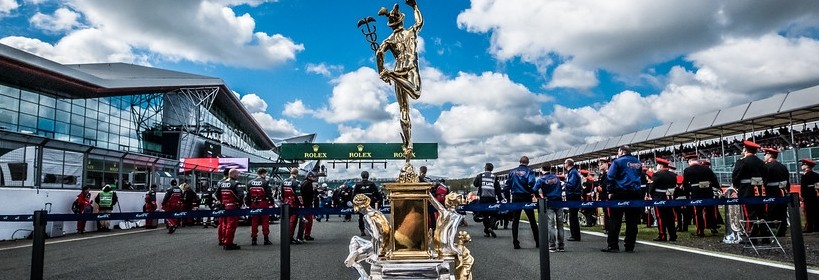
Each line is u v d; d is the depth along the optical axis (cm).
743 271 625
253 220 1109
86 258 889
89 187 1591
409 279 408
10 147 1346
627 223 847
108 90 3481
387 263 416
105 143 3625
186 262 815
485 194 1216
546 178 915
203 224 1889
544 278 471
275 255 898
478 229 1504
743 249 838
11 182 1341
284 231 467
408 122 461
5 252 1006
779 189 952
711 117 1914
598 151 2833
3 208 1232
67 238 1352
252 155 6003
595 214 1574
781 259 720
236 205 1074
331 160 4072
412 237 431
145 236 1412
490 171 1237
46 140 1448
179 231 1653
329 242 1145
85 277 682
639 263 709
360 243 448
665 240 1002
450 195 450
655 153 2631
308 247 1032
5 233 1244
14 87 2855
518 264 740
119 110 3797
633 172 836
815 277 566
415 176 451
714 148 2270
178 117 4416
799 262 523
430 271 409
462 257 435
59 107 3194
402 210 436
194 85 4303
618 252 837
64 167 1555
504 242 1076
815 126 1684
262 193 1110
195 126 4575
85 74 3234
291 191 1184
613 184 843
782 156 1689
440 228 439
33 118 2988
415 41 473
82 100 3406
